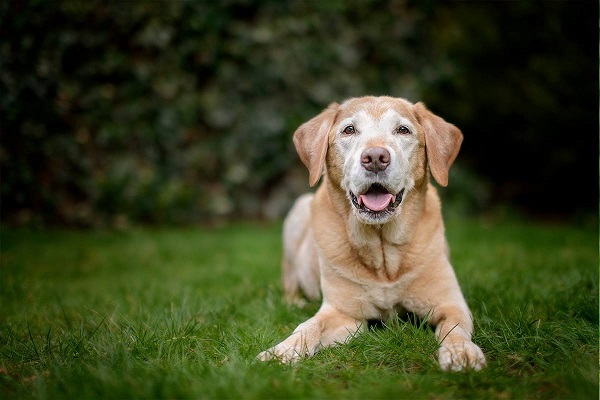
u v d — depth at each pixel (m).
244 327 3.08
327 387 2.17
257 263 5.19
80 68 6.22
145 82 6.70
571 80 7.19
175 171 7.18
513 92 7.53
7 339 2.88
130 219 6.86
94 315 3.36
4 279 4.35
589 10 7.02
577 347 2.51
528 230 6.69
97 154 6.68
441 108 7.93
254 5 7.16
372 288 3.07
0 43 5.15
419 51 7.95
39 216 6.32
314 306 3.48
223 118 7.21
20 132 5.65
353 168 2.84
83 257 5.45
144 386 2.10
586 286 3.54
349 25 7.58
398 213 2.89
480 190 8.04
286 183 7.70
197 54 6.95
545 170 7.86
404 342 2.59
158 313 3.29
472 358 2.37
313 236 3.29
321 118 3.33
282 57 7.26
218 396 2.05
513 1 7.39
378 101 3.17
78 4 5.92
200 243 6.21
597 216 7.67
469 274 4.09
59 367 2.38
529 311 3.06
